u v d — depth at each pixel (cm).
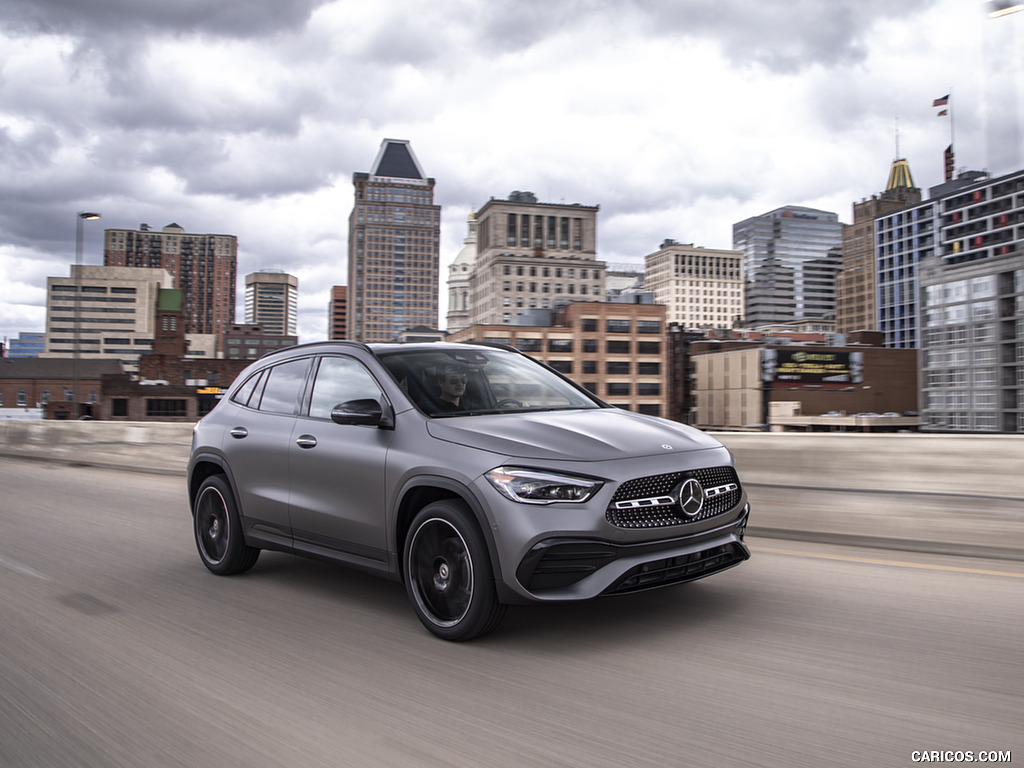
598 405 479
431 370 460
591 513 349
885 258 17575
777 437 687
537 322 11181
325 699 317
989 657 347
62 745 283
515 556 351
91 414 9512
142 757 271
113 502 982
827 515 645
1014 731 271
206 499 570
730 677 329
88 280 19400
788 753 258
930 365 11044
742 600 450
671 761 254
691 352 13625
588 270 16312
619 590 354
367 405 419
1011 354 9938
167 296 12519
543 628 404
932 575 506
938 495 588
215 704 316
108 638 411
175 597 496
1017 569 520
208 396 9838
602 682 326
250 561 552
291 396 517
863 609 429
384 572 426
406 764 258
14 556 645
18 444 1867
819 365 12194
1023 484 550
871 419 11138
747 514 417
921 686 315
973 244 13388
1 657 383
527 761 257
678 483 373
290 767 259
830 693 309
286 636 406
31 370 13900
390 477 411
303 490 475
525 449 369
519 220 16625
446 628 383
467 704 307
